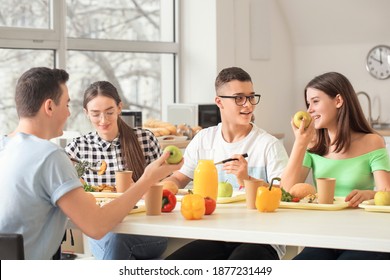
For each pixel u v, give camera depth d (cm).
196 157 362
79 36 594
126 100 635
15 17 536
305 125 322
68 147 375
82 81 598
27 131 255
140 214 282
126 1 630
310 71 728
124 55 630
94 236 250
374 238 228
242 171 316
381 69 693
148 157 384
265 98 699
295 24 716
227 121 352
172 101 670
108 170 371
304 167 344
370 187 337
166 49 655
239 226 253
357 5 671
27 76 255
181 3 663
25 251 247
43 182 245
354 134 340
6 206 245
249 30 676
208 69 648
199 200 266
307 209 290
